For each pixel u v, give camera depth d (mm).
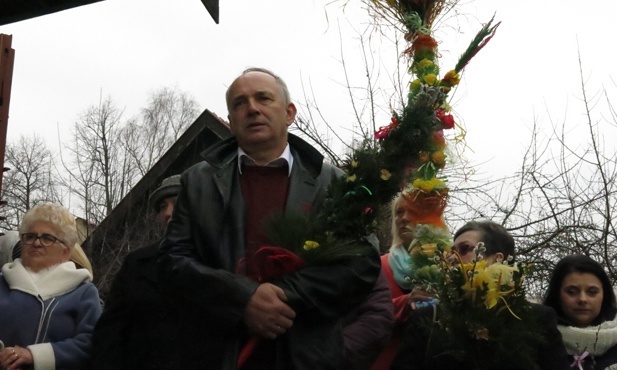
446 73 4629
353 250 3756
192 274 3713
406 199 4777
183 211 3947
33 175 24234
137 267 4633
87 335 4875
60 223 5098
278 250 3740
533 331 4090
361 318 4422
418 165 4145
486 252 4676
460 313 4086
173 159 15188
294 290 3648
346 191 3891
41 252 5047
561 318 4852
